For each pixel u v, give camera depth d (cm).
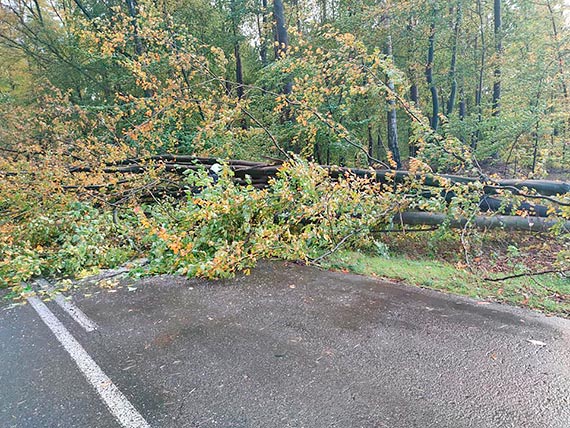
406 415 165
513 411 167
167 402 178
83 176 526
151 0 975
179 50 616
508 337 237
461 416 164
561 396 178
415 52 1167
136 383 194
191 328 258
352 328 253
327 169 490
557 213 387
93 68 1227
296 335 244
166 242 362
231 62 1319
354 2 1032
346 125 931
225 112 539
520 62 1018
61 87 1284
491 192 438
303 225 455
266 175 556
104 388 190
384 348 225
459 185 416
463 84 1327
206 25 1170
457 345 228
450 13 1118
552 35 945
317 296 313
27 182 492
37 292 336
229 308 291
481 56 1201
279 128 827
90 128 742
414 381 191
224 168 447
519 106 901
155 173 554
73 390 189
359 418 164
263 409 171
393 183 482
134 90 1166
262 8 1184
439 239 457
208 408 173
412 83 1189
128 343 238
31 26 1305
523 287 323
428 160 487
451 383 189
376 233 496
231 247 361
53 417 168
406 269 381
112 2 1195
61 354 226
